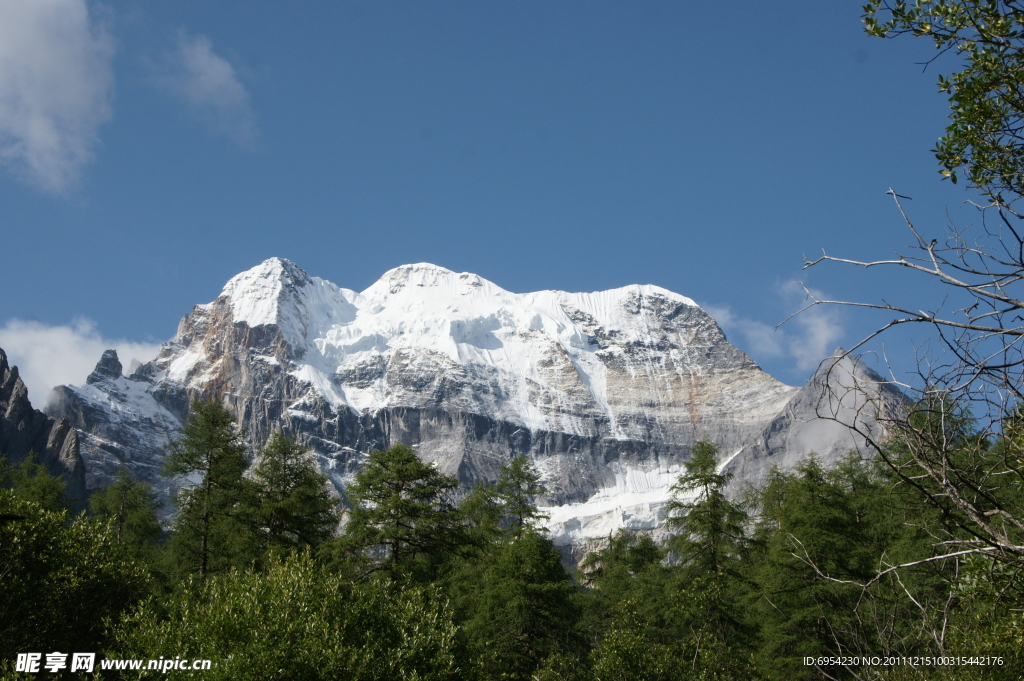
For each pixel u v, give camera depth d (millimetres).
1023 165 12547
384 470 46375
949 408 10242
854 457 52094
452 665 26891
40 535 27625
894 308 10148
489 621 44500
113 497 58812
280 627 23953
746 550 51562
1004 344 9898
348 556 43875
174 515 50438
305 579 26312
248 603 24500
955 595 13391
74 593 27859
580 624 49375
